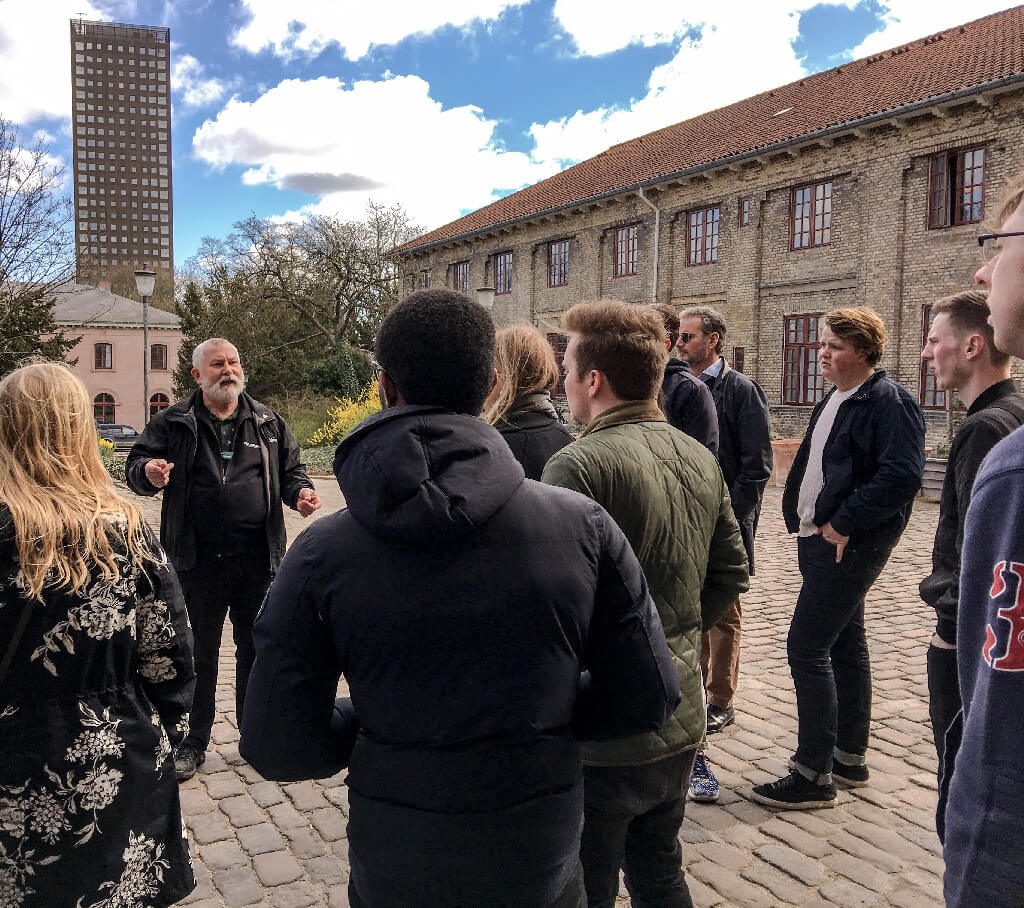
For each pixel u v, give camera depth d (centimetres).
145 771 188
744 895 289
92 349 5291
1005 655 103
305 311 3825
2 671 173
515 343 290
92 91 14638
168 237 15125
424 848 138
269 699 147
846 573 329
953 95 1688
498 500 140
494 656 139
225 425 405
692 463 221
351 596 140
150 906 189
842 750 371
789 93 2728
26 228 1875
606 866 199
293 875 308
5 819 171
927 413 1792
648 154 2978
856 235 1989
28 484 181
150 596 195
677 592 209
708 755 405
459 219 3934
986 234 124
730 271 2339
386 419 143
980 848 103
